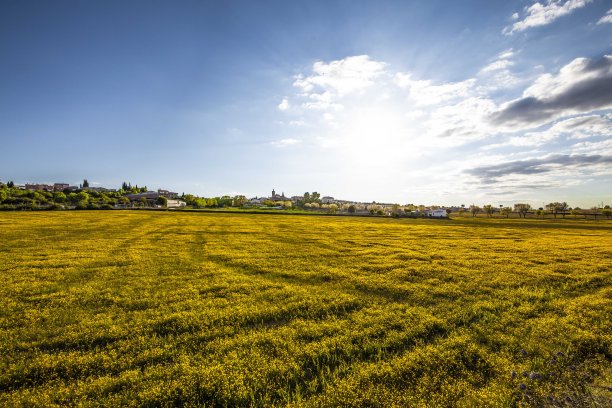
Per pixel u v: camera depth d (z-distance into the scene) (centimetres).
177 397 765
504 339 1080
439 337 1121
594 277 2031
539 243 3856
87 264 2238
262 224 6619
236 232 4806
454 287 1755
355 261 2517
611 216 13488
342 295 1590
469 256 2786
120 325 1187
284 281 1903
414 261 2516
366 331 1142
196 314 1296
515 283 1859
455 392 782
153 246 3194
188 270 2134
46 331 1127
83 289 1627
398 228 6200
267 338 1082
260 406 739
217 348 1017
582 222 9675
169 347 1018
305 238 4138
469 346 1017
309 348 1006
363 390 784
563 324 1206
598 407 730
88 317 1263
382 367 876
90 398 757
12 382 825
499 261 2544
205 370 861
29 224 5209
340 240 3962
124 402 745
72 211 9656
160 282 1808
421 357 943
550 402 750
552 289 1756
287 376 850
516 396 762
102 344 1055
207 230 5056
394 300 1568
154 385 800
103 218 7188
